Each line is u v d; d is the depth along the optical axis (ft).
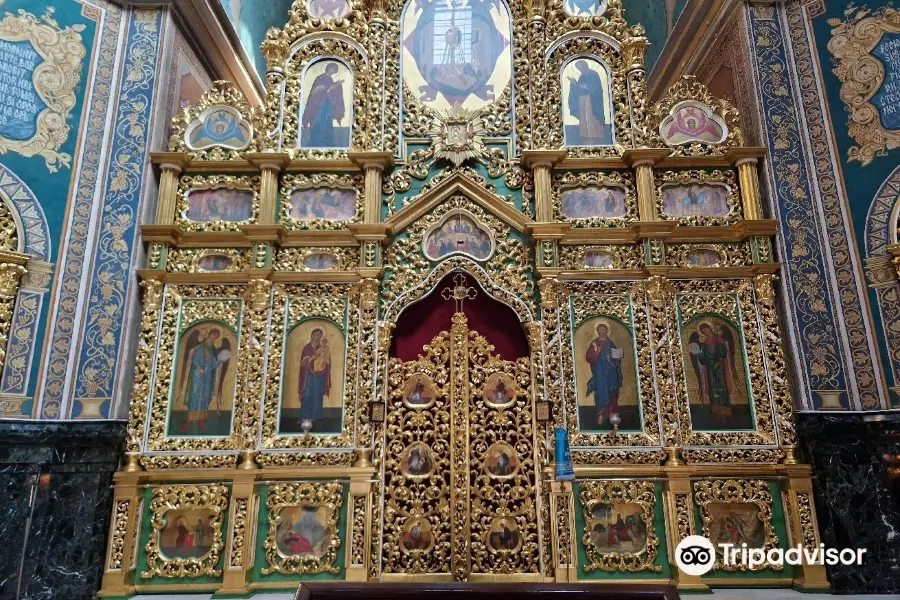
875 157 21.42
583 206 23.84
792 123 23.11
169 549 20.45
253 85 31.99
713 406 21.57
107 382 20.52
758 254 22.36
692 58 29.35
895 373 19.85
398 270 23.16
